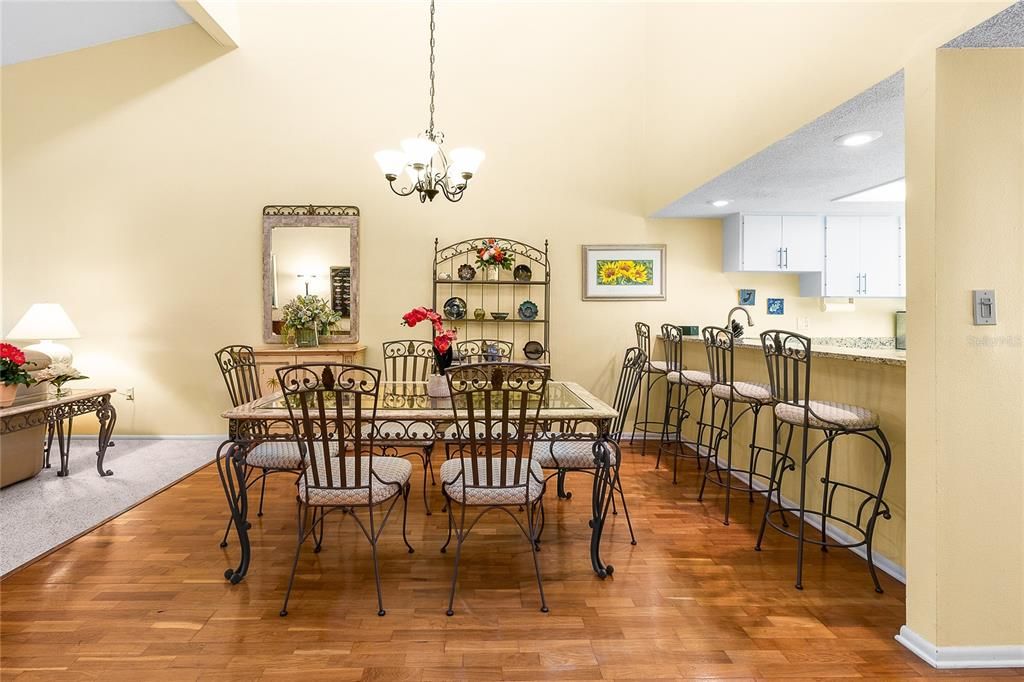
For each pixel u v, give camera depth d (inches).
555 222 196.4
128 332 190.4
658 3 181.8
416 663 72.0
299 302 182.7
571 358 197.3
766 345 109.6
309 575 95.9
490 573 96.9
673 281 196.9
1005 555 72.2
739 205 175.0
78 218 189.2
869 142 112.6
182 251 190.5
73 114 188.9
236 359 146.9
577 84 196.2
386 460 103.0
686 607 85.7
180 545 107.8
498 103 195.3
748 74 123.0
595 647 75.6
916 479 74.9
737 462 154.8
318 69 191.6
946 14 68.7
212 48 189.3
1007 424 72.0
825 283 185.5
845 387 108.5
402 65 193.2
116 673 69.5
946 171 70.7
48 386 146.8
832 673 70.3
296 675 69.5
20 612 83.4
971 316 71.4
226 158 190.4
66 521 119.1
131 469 158.4
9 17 168.7
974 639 72.1
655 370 174.2
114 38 188.2
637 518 123.3
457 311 188.2
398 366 193.0
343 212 191.6
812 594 89.7
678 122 164.4
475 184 195.0
